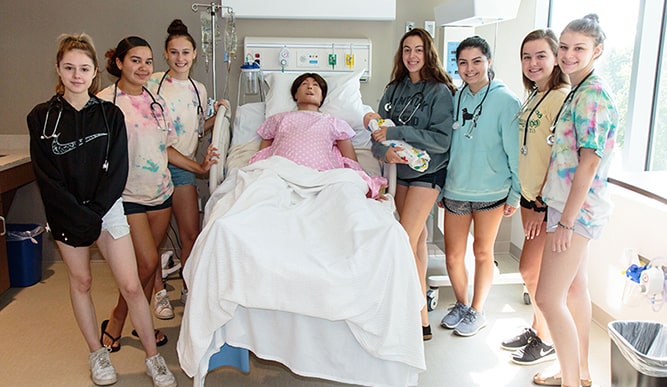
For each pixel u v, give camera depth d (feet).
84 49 6.40
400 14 11.39
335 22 11.30
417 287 6.07
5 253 10.32
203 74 11.38
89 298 7.50
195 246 6.50
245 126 9.86
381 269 5.84
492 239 8.66
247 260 5.83
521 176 7.59
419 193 8.36
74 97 6.54
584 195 6.13
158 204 8.28
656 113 9.13
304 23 11.27
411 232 8.48
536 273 7.94
